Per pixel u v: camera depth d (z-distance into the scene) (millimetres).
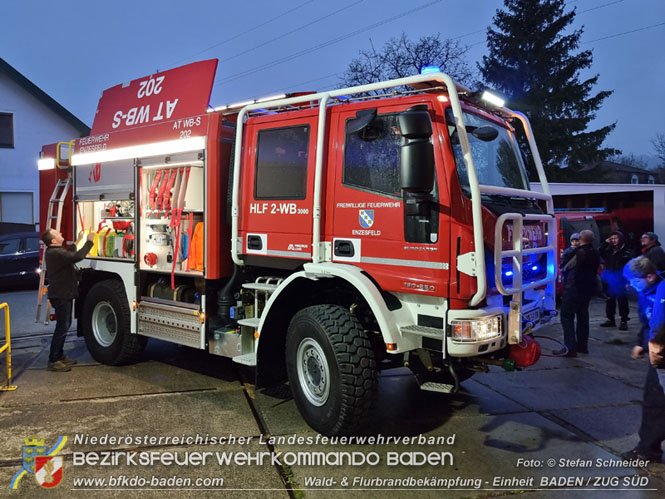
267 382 4723
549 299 4621
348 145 4184
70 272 5914
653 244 7609
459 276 3596
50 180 7035
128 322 5855
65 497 3299
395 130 3918
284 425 4418
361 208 4066
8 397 5055
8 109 19047
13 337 7789
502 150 4629
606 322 8641
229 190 5094
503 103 4641
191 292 5430
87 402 4926
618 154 30984
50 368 5914
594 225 11352
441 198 3670
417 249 3762
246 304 4996
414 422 4555
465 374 4812
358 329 4031
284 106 4887
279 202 4586
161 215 5480
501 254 3646
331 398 3961
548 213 4770
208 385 5449
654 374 3793
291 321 4367
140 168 5668
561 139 29875
